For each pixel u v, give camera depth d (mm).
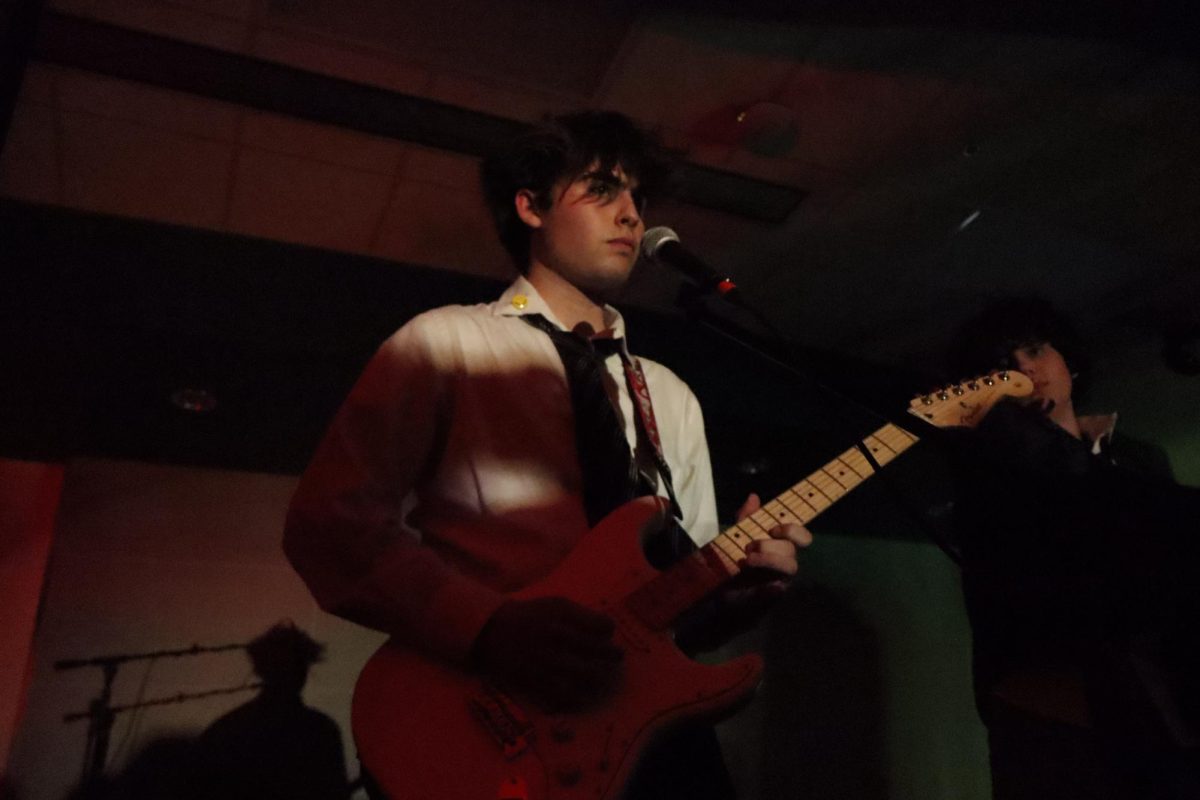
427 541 1332
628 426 1495
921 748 4625
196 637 3732
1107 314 4723
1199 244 4188
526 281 1619
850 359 5148
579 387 1441
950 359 2254
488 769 1050
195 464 4027
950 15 3023
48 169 3691
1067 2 2957
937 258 4387
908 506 1425
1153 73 3264
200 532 3916
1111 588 1441
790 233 4215
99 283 3820
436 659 1147
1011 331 2125
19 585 4441
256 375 4055
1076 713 1519
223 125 3500
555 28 3082
